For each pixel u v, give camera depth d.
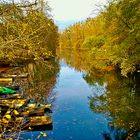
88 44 55.22
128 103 23.39
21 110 19.23
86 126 18.06
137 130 17.22
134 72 34.44
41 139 15.43
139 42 27.66
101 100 25.44
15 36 7.03
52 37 59.28
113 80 35.91
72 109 22.56
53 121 19.14
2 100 20.95
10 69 44.72
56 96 27.75
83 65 61.12
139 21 27.44
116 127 17.81
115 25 30.86
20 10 6.97
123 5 28.62
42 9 7.41
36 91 30.52
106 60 43.94
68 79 40.22
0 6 6.82
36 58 7.21
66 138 16.00
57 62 70.38
